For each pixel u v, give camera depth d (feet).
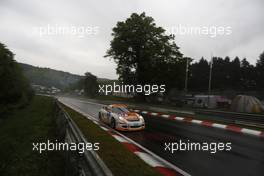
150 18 121.80
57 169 17.13
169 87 125.29
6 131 38.14
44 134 31.55
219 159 19.85
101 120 42.75
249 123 40.78
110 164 17.12
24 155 21.98
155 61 117.08
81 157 12.05
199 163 18.67
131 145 23.93
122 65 125.49
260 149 23.54
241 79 258.37
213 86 247.50
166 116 53.21
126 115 33.73
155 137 28.71
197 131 33.76
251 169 17.37
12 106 74.33
